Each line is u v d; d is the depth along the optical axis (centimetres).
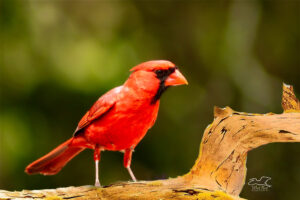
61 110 1120
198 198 546
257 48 1394
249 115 582
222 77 1348
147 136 1209
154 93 615
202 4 1412
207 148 586
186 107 1288
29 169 742
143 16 1388
